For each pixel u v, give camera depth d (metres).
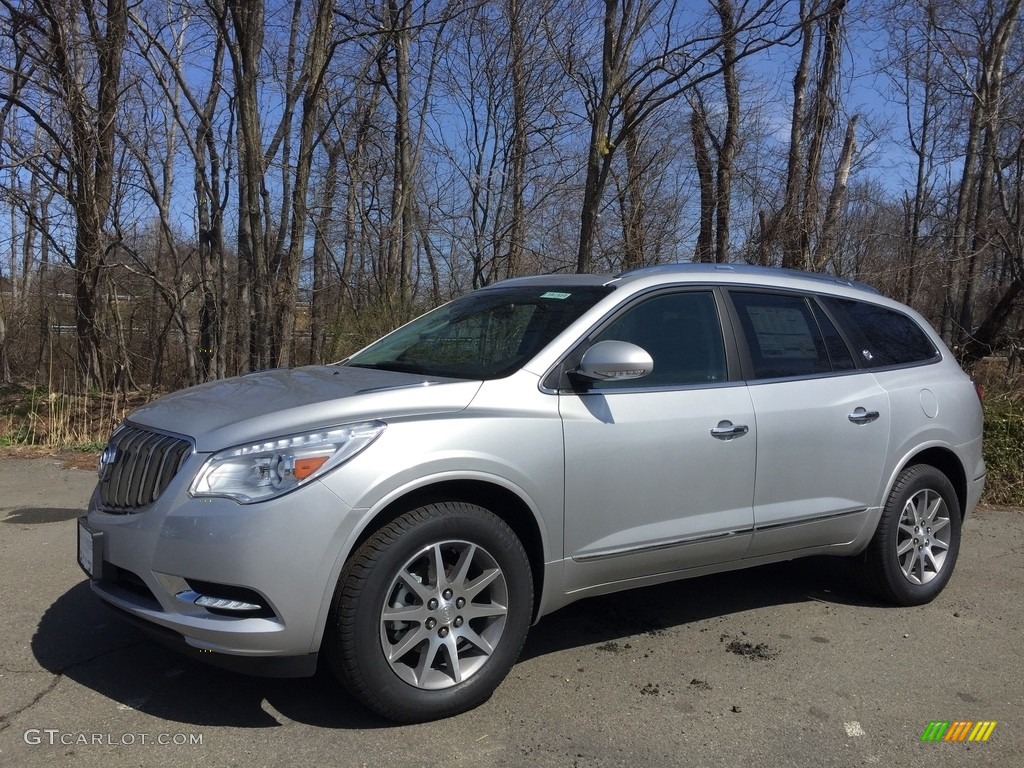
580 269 10.13
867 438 4.59
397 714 3.23
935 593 4.98
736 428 4.07
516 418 3.50
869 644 4.33
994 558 5.95
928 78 12.37
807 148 11.13
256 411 3.32
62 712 3.32
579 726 3.36
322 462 3.09
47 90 9.96
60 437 9.12
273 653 3.02
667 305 4.17
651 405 3.87
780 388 4.32
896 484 4.78
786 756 3.19
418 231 13.73
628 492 3.77
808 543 4.46
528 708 3.49
